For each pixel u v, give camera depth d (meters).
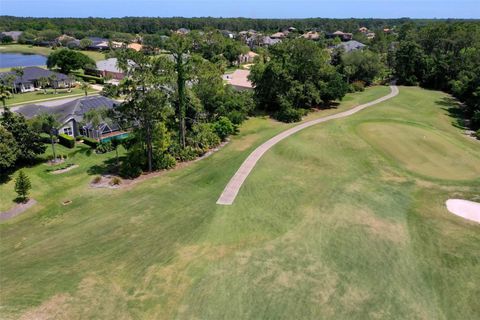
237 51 144.12
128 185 38.97
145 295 20.80
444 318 19.59
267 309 19.92
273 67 67.56
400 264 23.77
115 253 25.14
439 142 47.81
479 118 59.84
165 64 41.69
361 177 37.81
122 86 38.84
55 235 29.30
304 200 32.31
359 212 30.20
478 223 29.11
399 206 31.59
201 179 38.78
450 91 90.06
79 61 113.75
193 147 48.09
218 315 19.48
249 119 66.31
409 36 119.25
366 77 96.94
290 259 24.05
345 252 24.83
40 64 145.12
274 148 46.94
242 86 86.19
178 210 31.69
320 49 72.12
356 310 19.97
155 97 39.44
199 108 50.75
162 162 43.06
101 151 50.53
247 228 27.81
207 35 139.62
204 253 24.70
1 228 31.88
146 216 31.03
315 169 39.88
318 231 27.30
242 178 37.50
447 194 34.22
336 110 70.12
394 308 20.16
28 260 25.14
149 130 41.53
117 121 41.56
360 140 48.53
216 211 30.58
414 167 40.72
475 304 20.48
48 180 41.19
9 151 41.31
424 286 21.86
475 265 23.66
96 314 19.31
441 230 27.84
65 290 21.09
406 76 98.81
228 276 22.36
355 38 194.25
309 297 20.78
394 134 50.25
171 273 22.64
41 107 61.97
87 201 35.69
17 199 36.84
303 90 69.38
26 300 20.19
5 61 153.25
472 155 44.44
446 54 99.88
